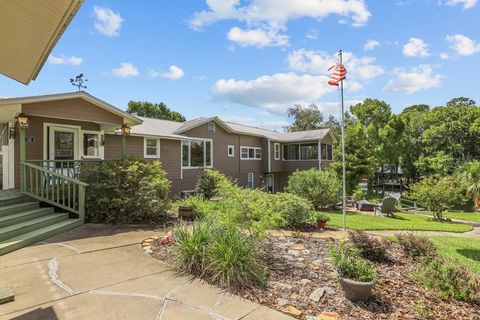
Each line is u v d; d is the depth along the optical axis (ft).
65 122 30.86
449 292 12.32
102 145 35.09
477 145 94.63
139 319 9.51
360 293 11.19
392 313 10.73
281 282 12.83
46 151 29.19
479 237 29.19
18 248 16.90
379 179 101.45
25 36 10.78
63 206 23.72
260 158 77.46
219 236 14.24
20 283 12.08
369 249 16.63
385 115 86.53
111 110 29.89
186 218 26.11
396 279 14.03
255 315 10.00
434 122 101.30
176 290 11.73
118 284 12.16
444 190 46.01
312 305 10.88
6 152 27.99
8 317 9.46
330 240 20.79
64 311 9.89
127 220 24.88
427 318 10.55
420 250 17.08
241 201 16.14
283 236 22.15
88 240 18.93
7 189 26.27
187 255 13.80
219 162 64.08
